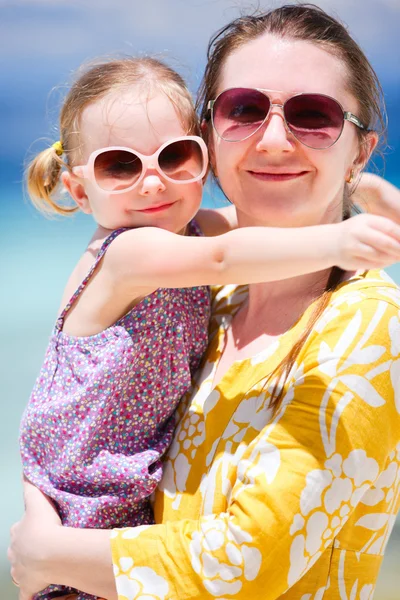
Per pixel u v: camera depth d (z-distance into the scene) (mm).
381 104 2480
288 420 1941
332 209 2303
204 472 2166
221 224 2785
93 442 2316
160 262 2189
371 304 2006
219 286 2686
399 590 4309
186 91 2504
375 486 2049
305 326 2111
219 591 1907
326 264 1878
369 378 1934
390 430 1964
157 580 1980
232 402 2162
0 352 7734
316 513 1883
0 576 4711
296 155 2174
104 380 2297
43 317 8648
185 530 2010
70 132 2539
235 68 2289
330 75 2217
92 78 2479
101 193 2406
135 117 2385
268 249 1987
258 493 1900
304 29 2244
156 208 2395
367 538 2082
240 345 2350
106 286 2334
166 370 2348
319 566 2041
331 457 1892
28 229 11734
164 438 2348
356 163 2387
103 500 2295
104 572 2061
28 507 2346
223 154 2268
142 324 2318
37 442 2428
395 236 1772
